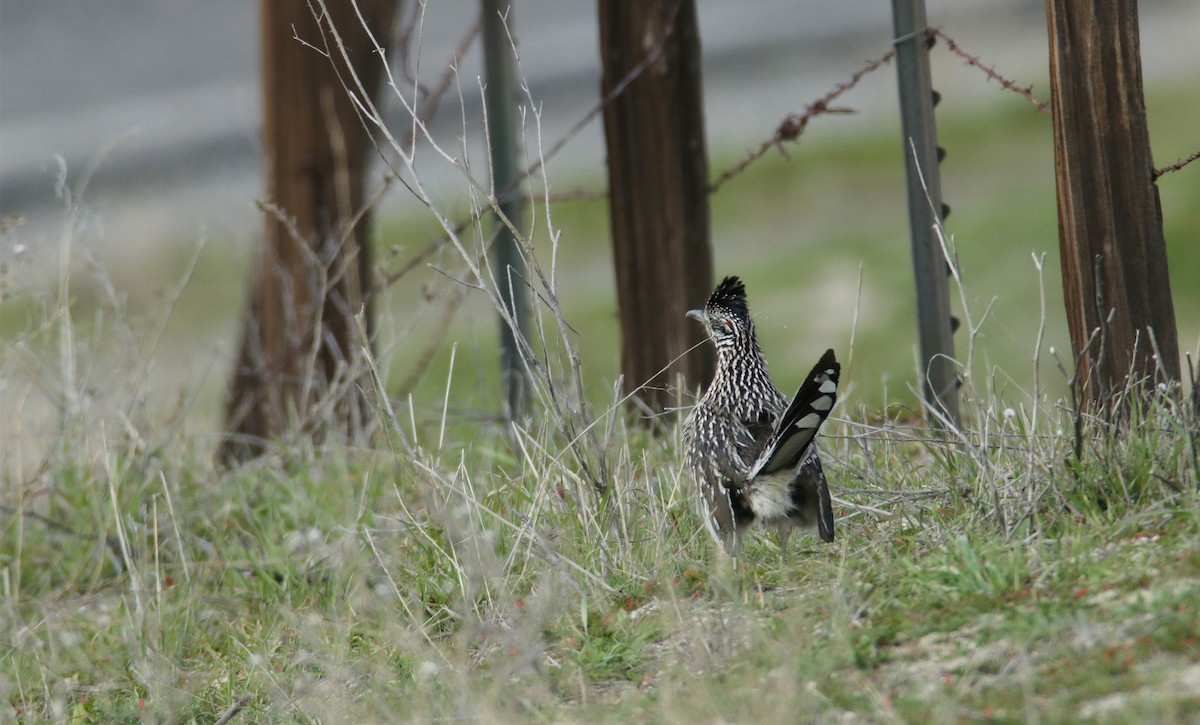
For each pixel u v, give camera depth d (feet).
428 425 44.52
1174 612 21.59
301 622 30.50
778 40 120.26
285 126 49.08
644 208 43.70
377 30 48.78
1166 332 29.96
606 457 30.50
